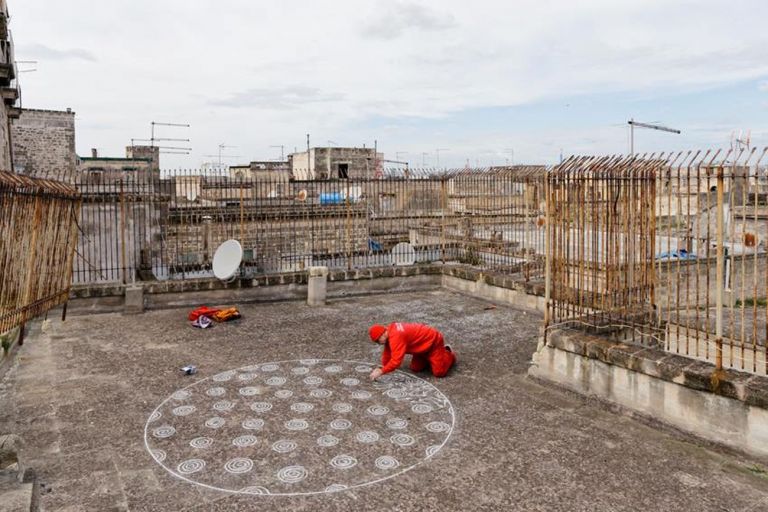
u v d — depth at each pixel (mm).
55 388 6703
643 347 6070
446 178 14508
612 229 6684
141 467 4766
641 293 6703
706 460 4918
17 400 6297
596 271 6746
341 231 16438
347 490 4418
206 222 15500
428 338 7125
